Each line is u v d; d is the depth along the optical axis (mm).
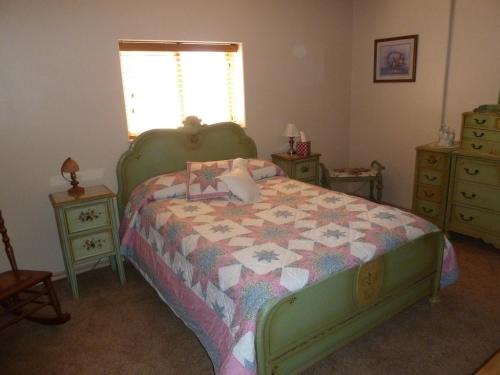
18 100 2803
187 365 2164
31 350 2332
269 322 1688
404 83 4113
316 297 1866
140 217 2959
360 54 4477
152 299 2844
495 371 2008
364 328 2154
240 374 1668
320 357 1975
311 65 4242
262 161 3623
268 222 2498
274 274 1837
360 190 4895
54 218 3094
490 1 3344
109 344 2359
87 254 2887
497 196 3156
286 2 3891
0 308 2734
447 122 3855
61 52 2893
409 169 4266
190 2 3334
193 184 3039
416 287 2426
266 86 3963
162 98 3508
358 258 2010
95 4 2949
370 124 4559
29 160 2918
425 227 2373
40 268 3121
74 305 2791
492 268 3041
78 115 3041
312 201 2867
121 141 3262
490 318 2438
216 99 3807
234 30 3627
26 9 2723
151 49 3283
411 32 3945
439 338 2277
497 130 3094
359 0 4352
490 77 3447
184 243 2311
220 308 1904
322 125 4531
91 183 3199
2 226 2430
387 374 2023
